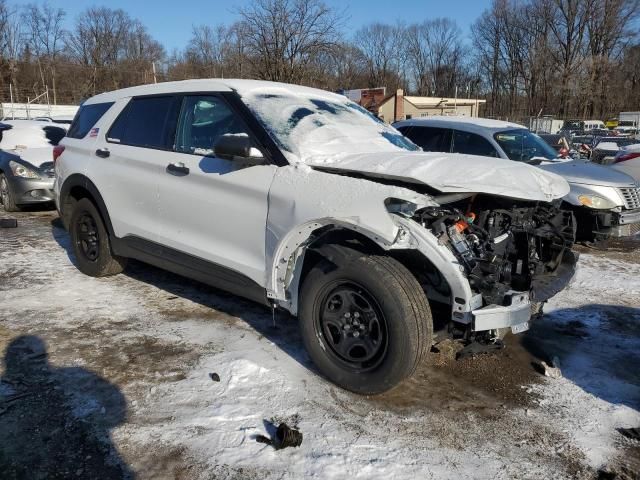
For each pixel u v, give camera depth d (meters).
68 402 3.38
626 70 64.19
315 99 4.75
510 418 3.38
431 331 3.31
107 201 5.12
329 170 3.74
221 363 3.90
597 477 2.88
